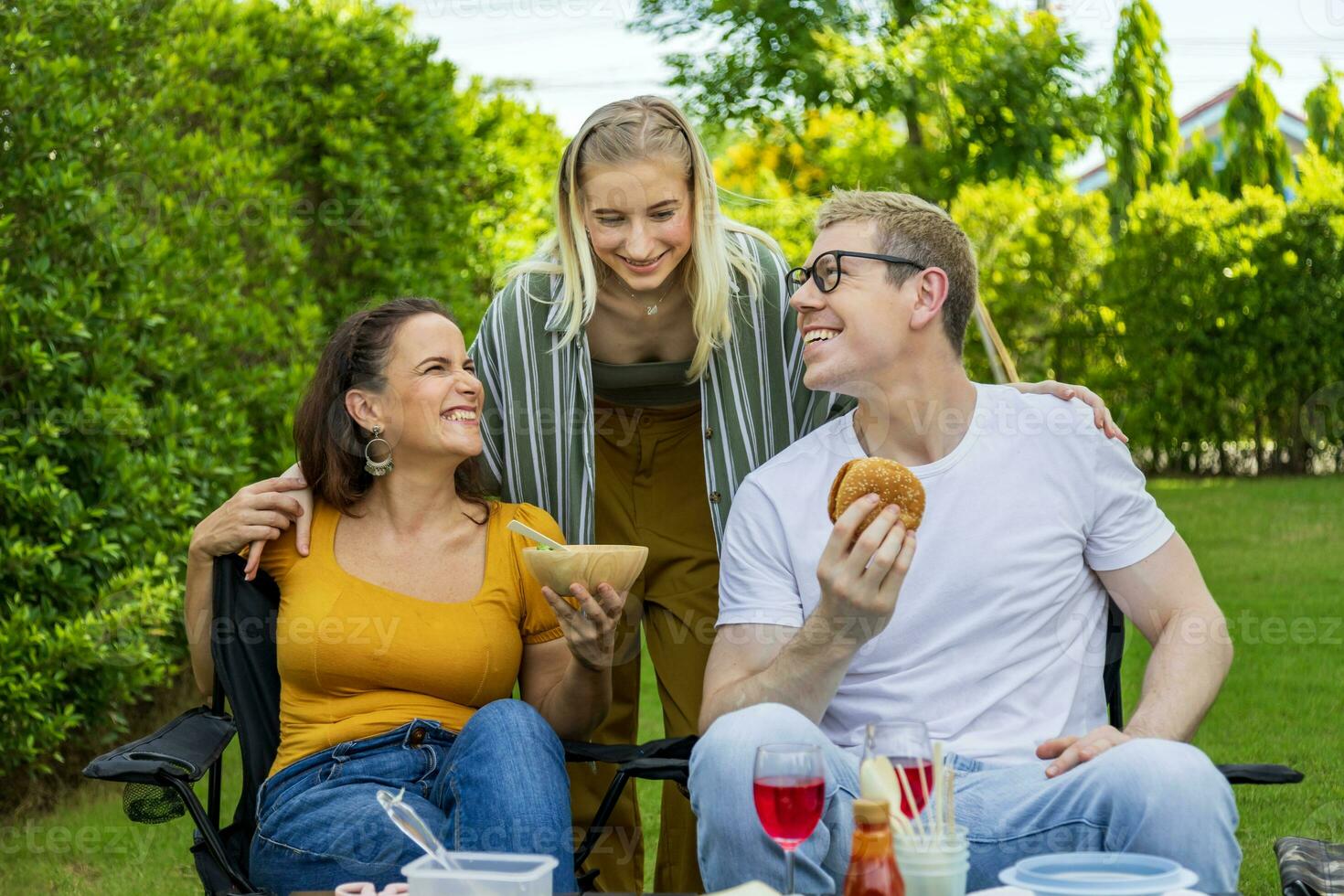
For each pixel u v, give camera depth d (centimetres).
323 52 547
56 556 374
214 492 427
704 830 182
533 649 236
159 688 476
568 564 207
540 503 271
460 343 237
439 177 592
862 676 213
